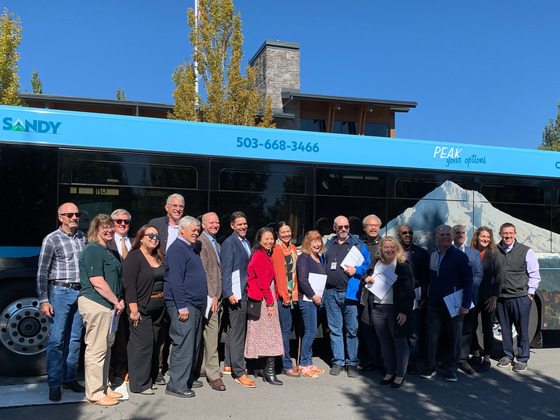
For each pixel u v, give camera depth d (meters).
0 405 4.75
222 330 6.25
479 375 6.32
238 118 14.15
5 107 5.74
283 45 20.22
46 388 5.32
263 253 5.67
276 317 5.70
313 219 6.77
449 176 7.49
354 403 5.14
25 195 5.70
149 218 6.08
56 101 16.23
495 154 7.79
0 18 14.27
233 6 14.29
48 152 5.82
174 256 5.09
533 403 5.25
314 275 5.99
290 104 19.23
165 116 17.67
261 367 6.06
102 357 4.91
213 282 5.50
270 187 6.62
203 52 14.48
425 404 5.17
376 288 5.81
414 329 6.07
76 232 5.20
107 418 4.55
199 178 6.34
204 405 4.96
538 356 7.44
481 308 6.63
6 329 5.66
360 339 7.38
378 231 6.40
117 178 6.02
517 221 7.76
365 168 7.09
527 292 6.62
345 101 19.23
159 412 4.73
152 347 5.31
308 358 6.16
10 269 5.60
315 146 6.89
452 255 6.02
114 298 4.88
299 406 5.00
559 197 8.04
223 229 6.37
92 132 5.98
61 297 4.96
